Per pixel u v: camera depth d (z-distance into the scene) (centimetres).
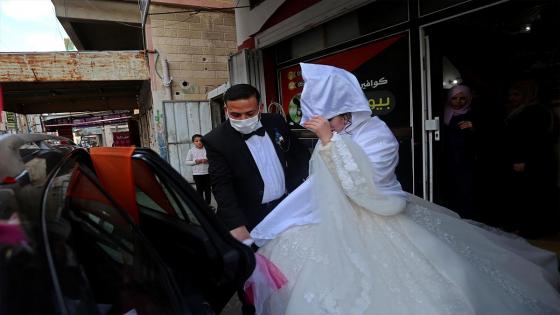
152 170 153
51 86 1003
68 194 103
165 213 175
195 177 641
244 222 193
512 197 362
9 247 71
